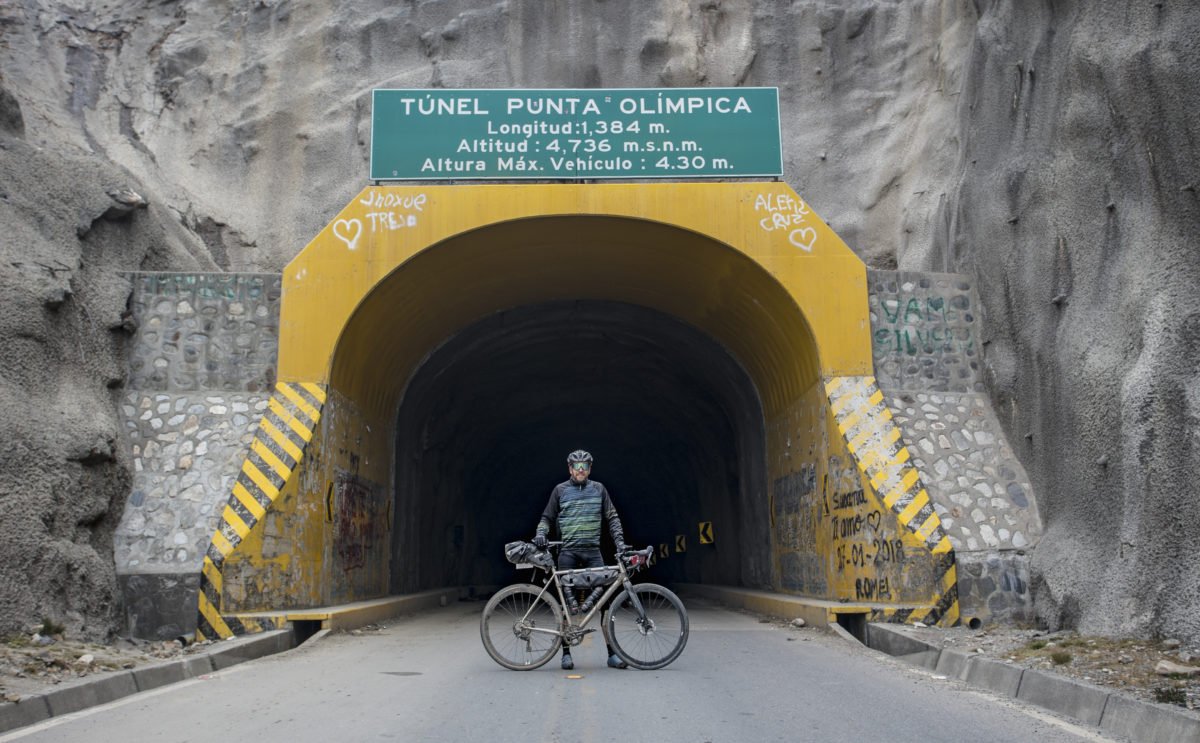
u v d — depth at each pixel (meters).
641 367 21.83
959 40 20.98
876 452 12.70
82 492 11.09
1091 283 11.30
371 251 13.84
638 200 14.12
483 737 5.55
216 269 19.25
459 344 18.44
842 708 6.59
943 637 9.88
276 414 12.99
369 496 15.97
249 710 6.57
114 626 10.70
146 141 23.58
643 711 6.37
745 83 23.77
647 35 23.78
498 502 31.38
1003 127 14.02
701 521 26.97
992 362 13.52
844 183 22.62
